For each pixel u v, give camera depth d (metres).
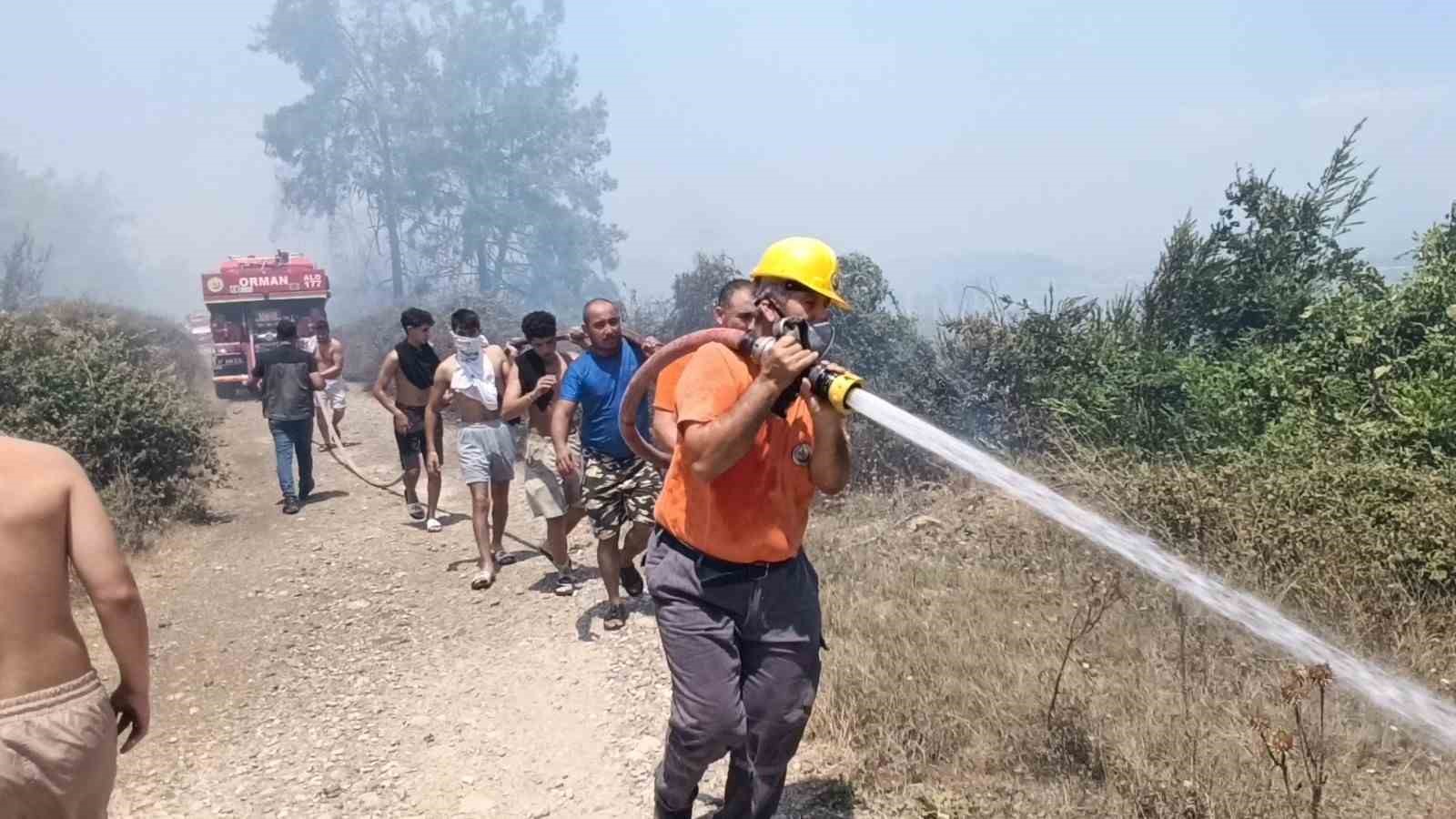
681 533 3.32
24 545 2.52
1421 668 4.39
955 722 4.16
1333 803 3.48
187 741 5.02
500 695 5.27
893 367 10.36
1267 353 8.67
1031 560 6.37
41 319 12.14
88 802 2.62
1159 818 3.48
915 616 5.41
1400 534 5.32
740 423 2.96
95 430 9.44
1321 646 3.14
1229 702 4.26
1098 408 8.59
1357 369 7.86
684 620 3.28
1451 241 8.73
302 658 6.09
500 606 6.69
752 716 3.34
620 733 4.72
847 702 4.39
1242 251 9.99
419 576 7.58
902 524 7.55
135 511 9.09
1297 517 5.70
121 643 2.69
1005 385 9.38
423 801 4.27
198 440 10.28
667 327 17.69
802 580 3.36
